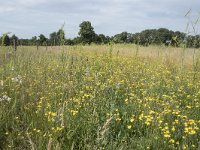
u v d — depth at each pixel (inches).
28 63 307.3
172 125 188.7
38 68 309.7
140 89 258.2
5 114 182.9
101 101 220.2
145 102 229.8
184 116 190.2
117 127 190.1
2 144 166.1
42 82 254.7
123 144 165.6
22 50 347.6
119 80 291.0
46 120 177.8
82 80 272.1
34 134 167.9
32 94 222.1
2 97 203.5
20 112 195.6
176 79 306.3
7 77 239.6
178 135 178.9
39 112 187.5
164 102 228.4
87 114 193.5
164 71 365.7
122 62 417.1
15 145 165.5
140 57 490.6
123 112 205.0
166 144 169.8
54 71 301.7
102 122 190.1
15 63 287.9
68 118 180.5
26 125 176.9
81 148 165.3
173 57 450.3
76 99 215.2
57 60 350.6
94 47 532.4
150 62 446.6
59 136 163.5
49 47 397.4
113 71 336.5
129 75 331.9
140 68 386.9
